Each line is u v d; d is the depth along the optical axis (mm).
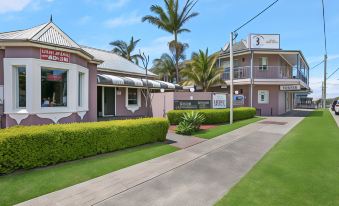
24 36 9031
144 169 6207
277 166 6391
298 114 25078
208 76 23625
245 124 14930
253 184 5160
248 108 19531
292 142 9367
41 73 8906
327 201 4301
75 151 6711
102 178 5512
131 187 5062
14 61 8523
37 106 8672
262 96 25359
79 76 10953
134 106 18984
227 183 5328
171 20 26062
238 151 8203
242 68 24938
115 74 18109
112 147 7699
